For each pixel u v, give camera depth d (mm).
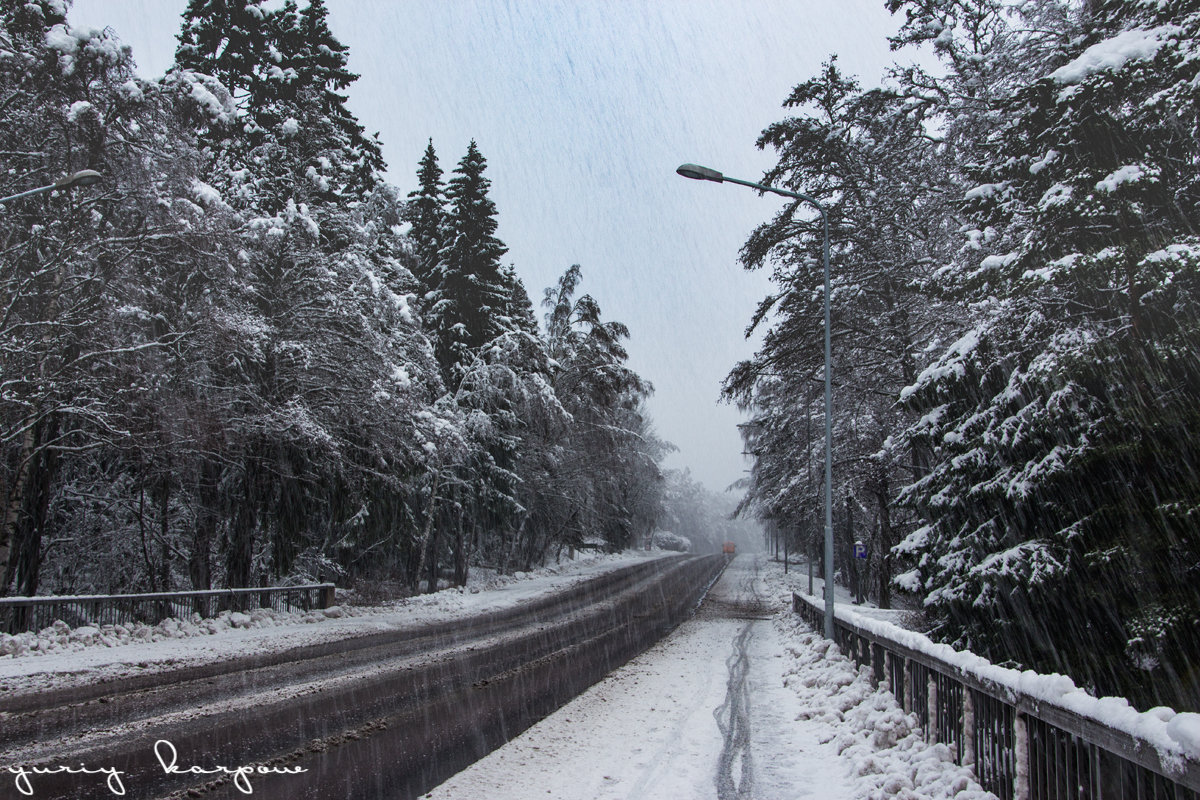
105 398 17859
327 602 23094
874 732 7332
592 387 42250
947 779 5676
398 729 8633
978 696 5793
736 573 58375
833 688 10125
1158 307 8734
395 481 25500
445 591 31219
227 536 23516
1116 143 9352
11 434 16125
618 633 20047
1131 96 9164
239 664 13461
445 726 8844
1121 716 3682
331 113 30219
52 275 17547
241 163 25859
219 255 18781
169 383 19359
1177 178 9266
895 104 20406
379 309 24141
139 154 17594
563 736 8422
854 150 21406
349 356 23281
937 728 6801
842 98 21594
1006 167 11508
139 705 9703
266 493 23047
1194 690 7949
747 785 6574
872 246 21469
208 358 20266
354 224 24750
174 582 24625
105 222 18125
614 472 47562
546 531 47719
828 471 15484
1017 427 10078
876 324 21750
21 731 8203
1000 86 16203
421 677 12391
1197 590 8094
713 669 13703
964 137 17922
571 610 26828
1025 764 4855
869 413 25078
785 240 22953
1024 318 10516
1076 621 9211
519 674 12977
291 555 24359
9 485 17578
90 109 16219
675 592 36875
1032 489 9461
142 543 22984
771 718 9406
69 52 15992
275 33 27750
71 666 12375
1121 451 8602
